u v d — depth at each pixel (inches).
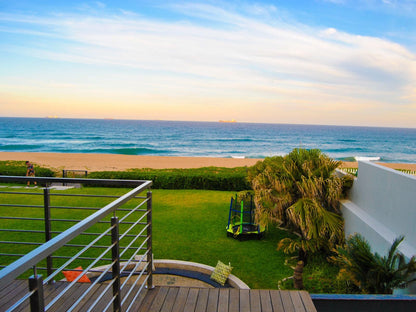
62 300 116.1
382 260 203.9
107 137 3198.8
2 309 108.9
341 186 323.0
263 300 122.5
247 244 368.2
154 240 370.3
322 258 321.7
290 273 297.4
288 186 320.8
